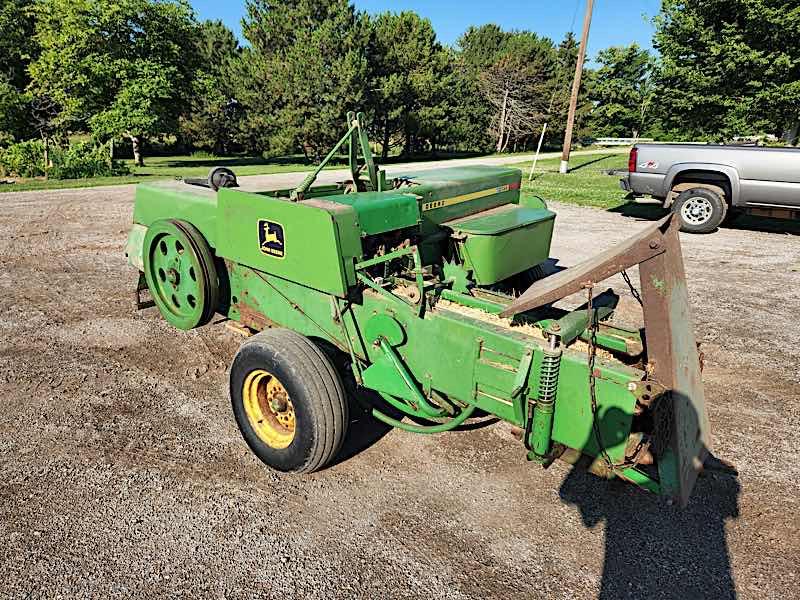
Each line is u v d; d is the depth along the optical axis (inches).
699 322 234.8
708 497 131.9
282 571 108.8
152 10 1067.9
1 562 109.7
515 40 2101.4
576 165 1002.1
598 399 105.3
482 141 1900.8
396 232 149.1
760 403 173.2
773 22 559.2
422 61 1499.8
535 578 108.4
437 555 113.5
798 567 112.0
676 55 653.3
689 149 392.2
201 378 185.3
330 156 148.5
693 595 105.2
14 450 145.0
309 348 131.7
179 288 196.4
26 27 1158.3
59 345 207.3
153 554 112.4
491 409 119.7
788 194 363.9
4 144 1024.2
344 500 129.1
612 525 122.6
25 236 375.6
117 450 146.1
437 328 123.5
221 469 139.8
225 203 155.5
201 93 1242.6
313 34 1286.9
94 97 1027.3
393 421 138.2
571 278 108.0
